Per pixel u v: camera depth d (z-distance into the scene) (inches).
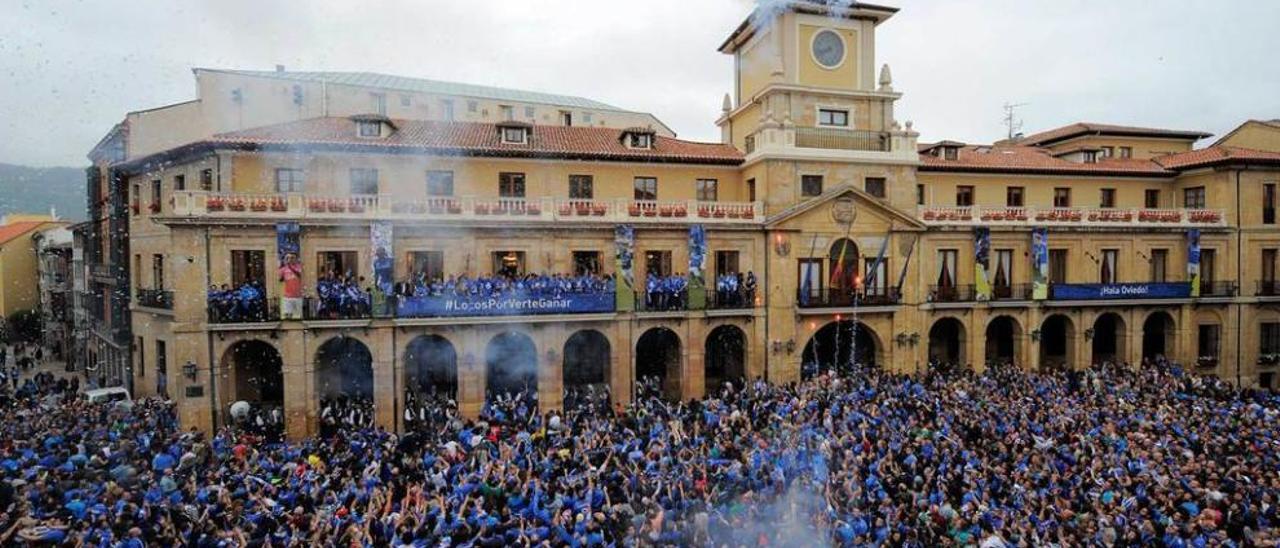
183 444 991.6
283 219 1349.7
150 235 1590.8
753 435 1012.5
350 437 1114.7
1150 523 662.5
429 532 670.5
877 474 850.8
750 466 864.9
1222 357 1909.4
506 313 1423.5
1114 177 1978.3
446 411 1316.4
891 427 1061.8
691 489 818.2
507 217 1485.0
